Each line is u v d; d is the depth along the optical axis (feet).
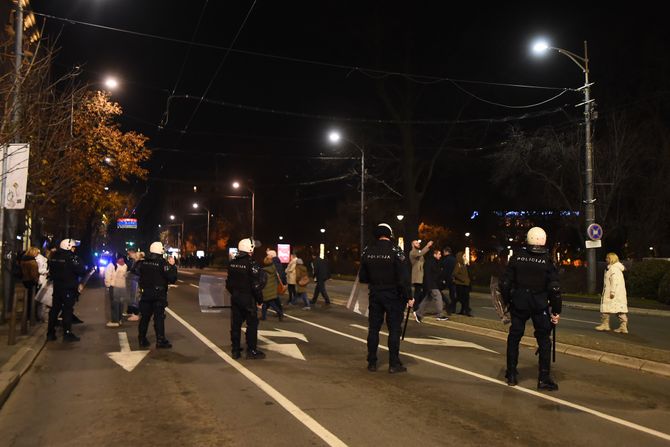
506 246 165.99
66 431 19.93
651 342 40.50
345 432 19.61
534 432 19.80
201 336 40.98
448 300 55.93
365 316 55.21
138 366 30.45
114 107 76.38
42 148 51.55
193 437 19.13
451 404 23.13
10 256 47.75
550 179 101.24
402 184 138.00
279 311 51.70
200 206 305.73
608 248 125.18
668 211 98.68
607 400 24.20
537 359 32.89
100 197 91.15
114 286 46.11
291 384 26.30
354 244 171.32
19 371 27.81
